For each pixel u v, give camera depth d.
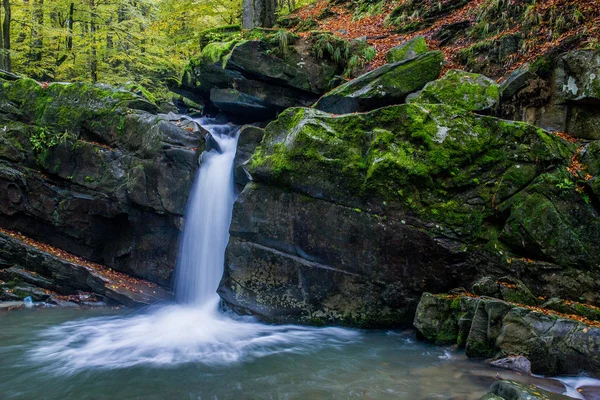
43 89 11.41
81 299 9.68
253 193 8.41
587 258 6.68
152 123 10.19
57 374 5.97
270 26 16.11
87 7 21.28
